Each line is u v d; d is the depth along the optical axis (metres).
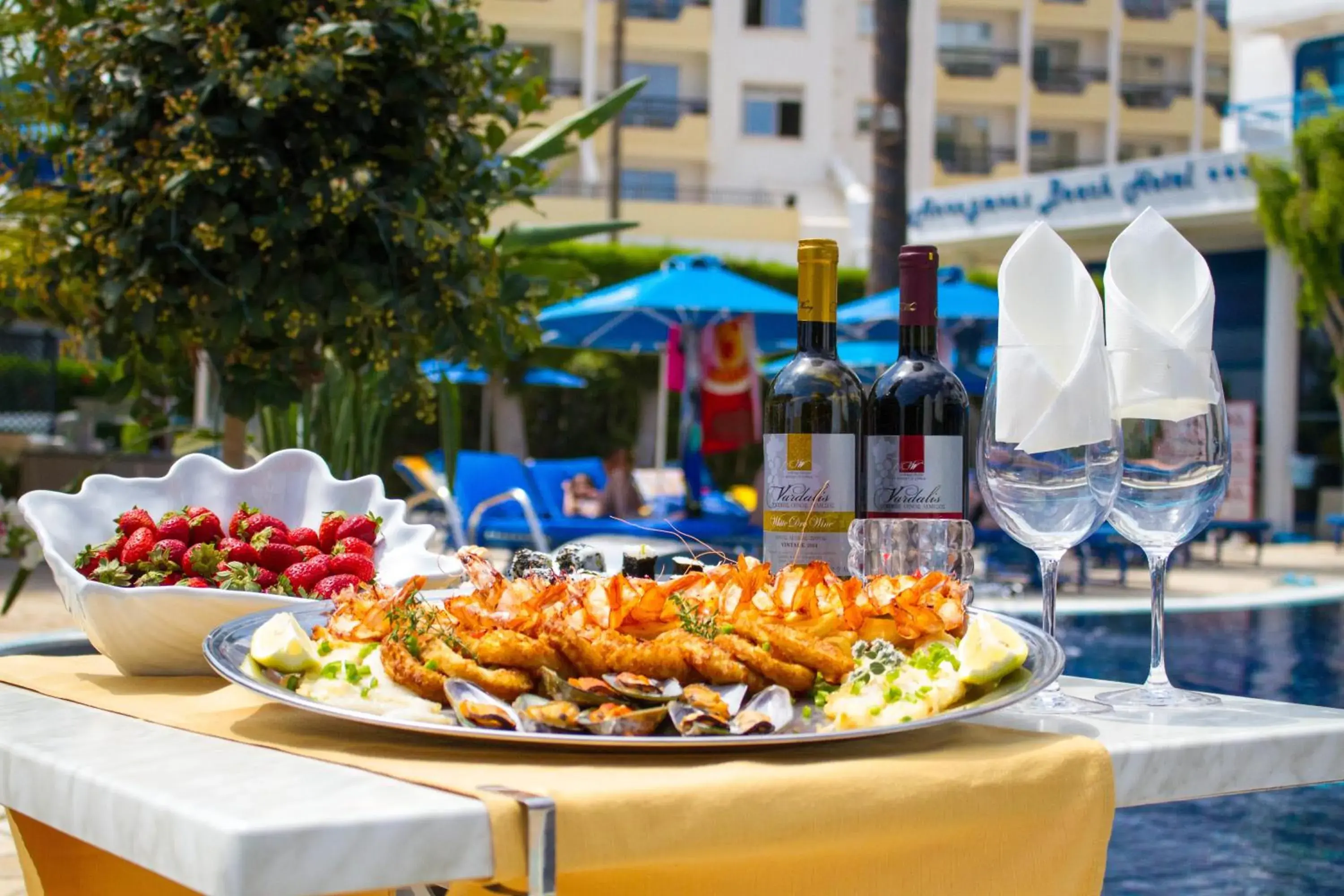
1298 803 3.27
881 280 11.03
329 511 1.49
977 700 0.89
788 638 0.88
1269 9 15.87
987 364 10.14
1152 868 2.74
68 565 1.21
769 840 0.72
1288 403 15.42
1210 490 1.05
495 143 2.68
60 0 2.37
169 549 1.29
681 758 0.81
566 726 0.80
